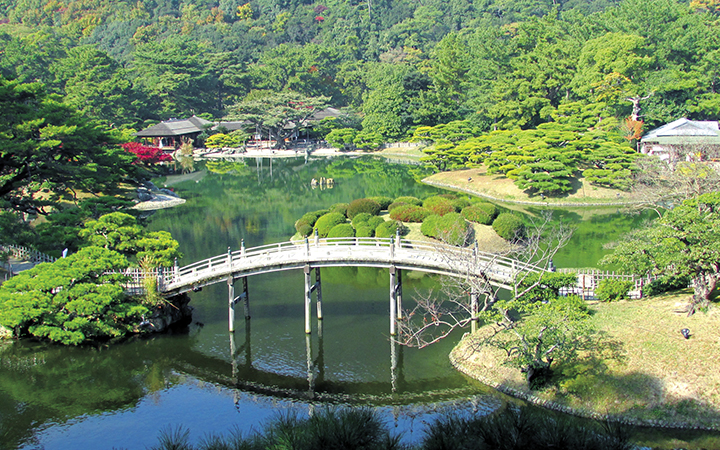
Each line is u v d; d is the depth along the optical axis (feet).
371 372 88.99
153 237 118.52
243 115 402.31
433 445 49.47
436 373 87.66
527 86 309.22
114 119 388.78
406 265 99.04
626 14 334.44
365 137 383.86
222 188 259.39
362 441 48.98
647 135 248.52
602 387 74.08
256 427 74.43
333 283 129.59
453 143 290.15
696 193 134.82
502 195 220.84
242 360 93.86
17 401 81.76
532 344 77.87
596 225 173.78
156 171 281.13
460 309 109.50
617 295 92.68
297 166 333.21
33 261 117.19
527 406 75.77
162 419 77.36
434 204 160.66
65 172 143.33
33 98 139.95
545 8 618.44
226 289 125.90
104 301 93.30
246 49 614.34
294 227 180.24
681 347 76.43
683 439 66.39
